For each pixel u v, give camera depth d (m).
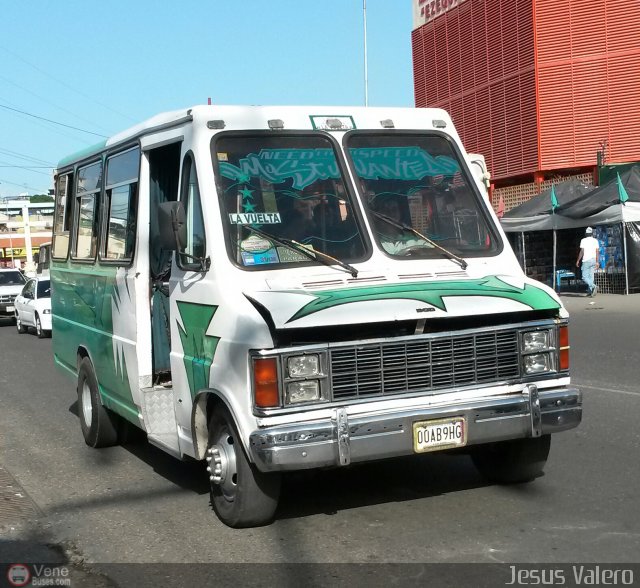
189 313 5.54
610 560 4.55
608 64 25.42
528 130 26.69
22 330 22.23
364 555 4.79
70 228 8.73
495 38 27.64
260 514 5.18
